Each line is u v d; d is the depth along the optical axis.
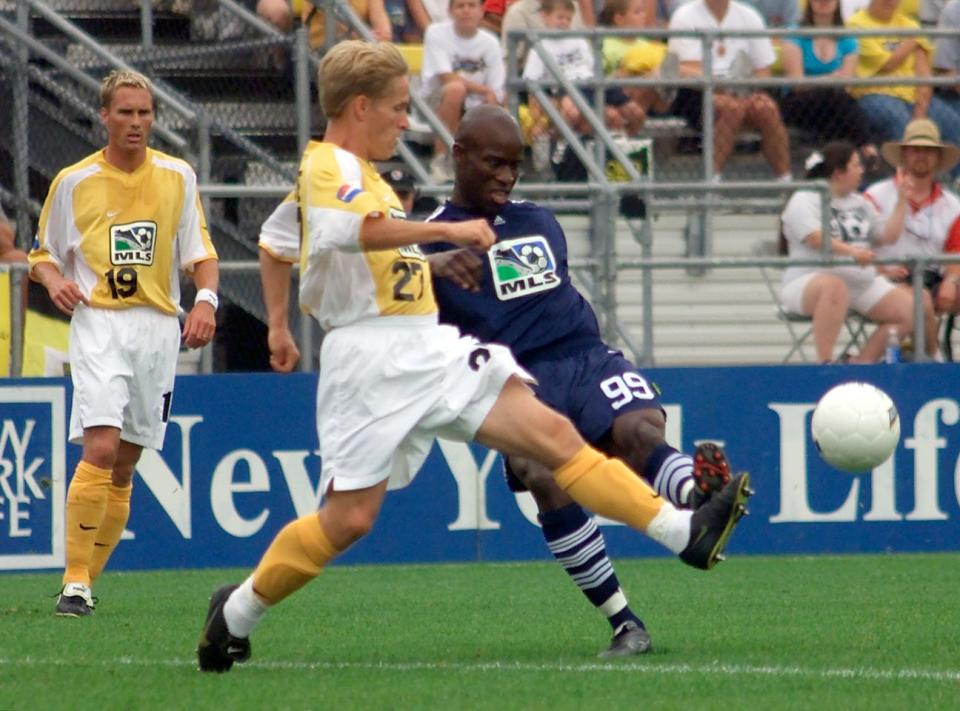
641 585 29.77
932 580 30.30
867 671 17.92
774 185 36.19
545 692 16.30
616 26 45.66
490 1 46.97
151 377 25.91
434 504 35.03
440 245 19.59
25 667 18.45
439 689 16.48
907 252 38.81
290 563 16.80
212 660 17.64
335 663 18.94
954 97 45.03
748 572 32.22
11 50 39.12
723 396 35.31
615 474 16.80
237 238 39.44
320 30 43.62
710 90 41.28
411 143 42.28
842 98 43.62
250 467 34.25
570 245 38.53
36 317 33.59
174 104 36.25
